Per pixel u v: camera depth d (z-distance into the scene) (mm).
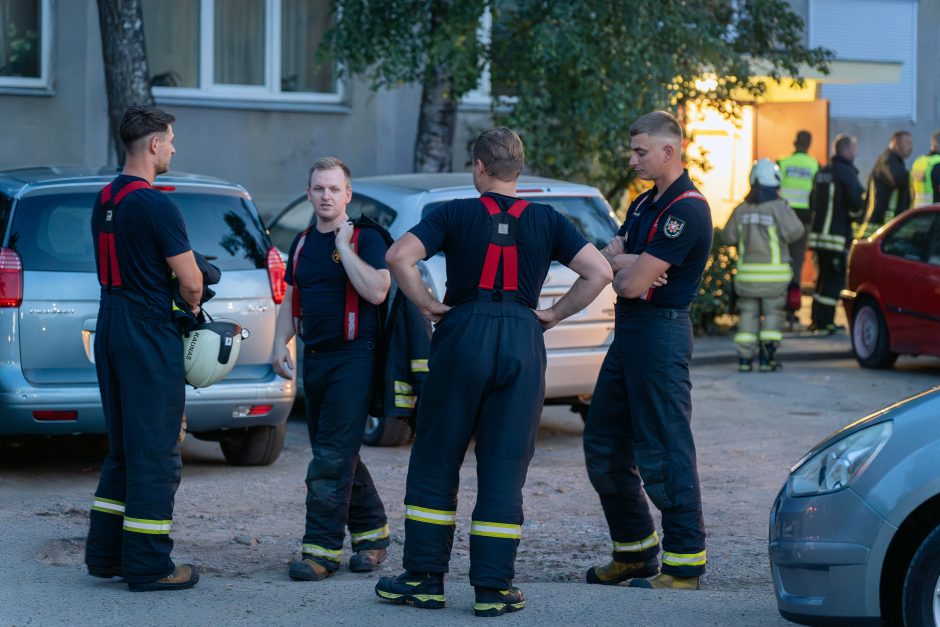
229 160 18875
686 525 7094
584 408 12172
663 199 7023
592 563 8156
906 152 20000
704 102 17828
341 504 7430
